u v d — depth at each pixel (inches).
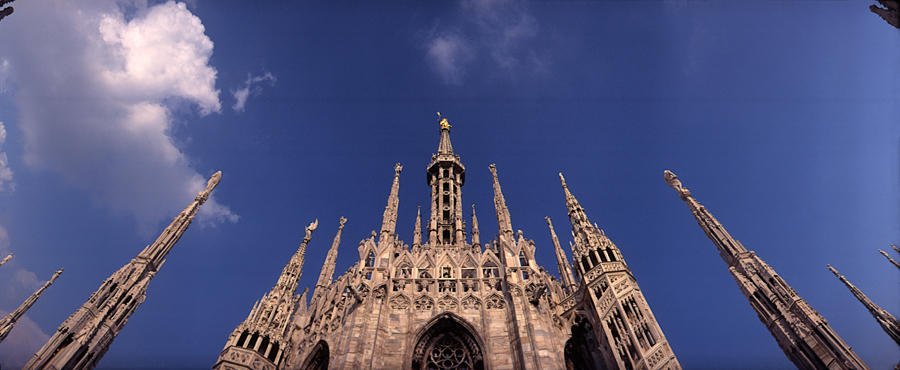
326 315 1397.6
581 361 1344.7
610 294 1224.8
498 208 1802.4
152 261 1264.8
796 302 959.6
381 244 1534.2
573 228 1514.5
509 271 1391.5
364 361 1115.3
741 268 1106.1
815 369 887.7
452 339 1286.9
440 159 2423.7
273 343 1322.6
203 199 1519.4
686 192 1334.9
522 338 1179.3
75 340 1014.4
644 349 1061.1
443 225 2028.8
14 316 1005.8
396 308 1316.4
